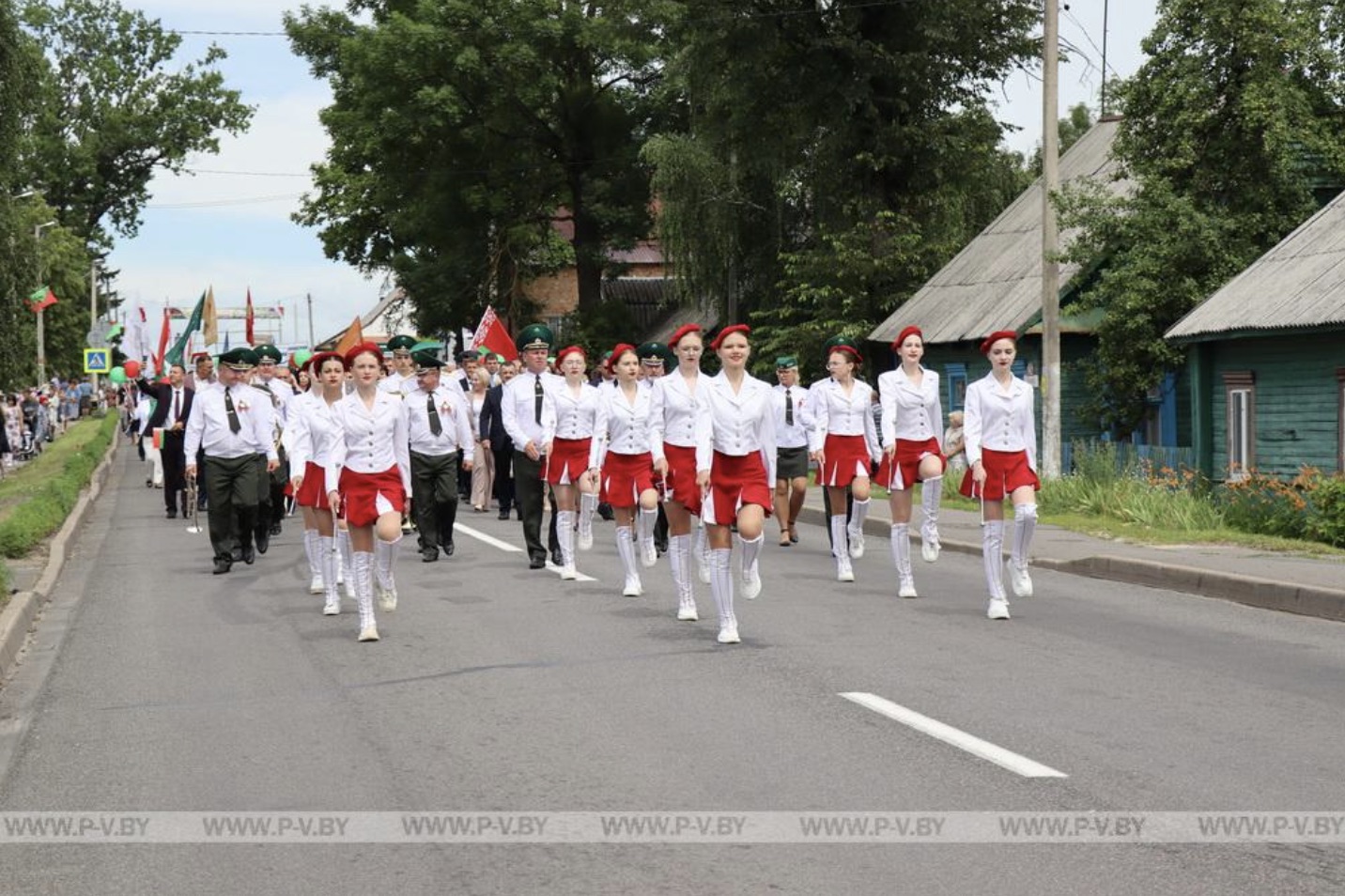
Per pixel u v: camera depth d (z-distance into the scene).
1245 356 25.06
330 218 63.25
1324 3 28.06
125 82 73.12
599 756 7.69
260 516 17.97
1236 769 7.30
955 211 42.31
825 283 40.12
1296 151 27.75
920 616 12.50
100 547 19.91
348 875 5.89
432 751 7.88
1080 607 13.20
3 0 31.36
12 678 10.36
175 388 24.20
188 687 9.86
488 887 5.71
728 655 10.55
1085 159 38.06
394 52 53.50
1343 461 22.70
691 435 11.91
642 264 69.38
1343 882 5.63
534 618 12.41
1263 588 13.36
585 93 56.59
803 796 6.88
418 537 18.58
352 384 18.02
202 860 6.14
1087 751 7.66
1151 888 5.57
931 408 14.50
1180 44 27.81
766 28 39.66
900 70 38.59
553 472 15.06
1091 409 29.91
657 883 5.71
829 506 15.62
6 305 33.69
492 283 57.62
